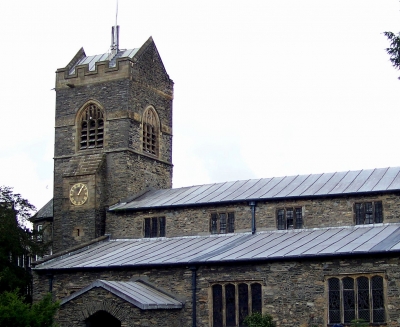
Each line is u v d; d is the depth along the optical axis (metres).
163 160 77.44
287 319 53.66
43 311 45.94
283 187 65.00
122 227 69.00
